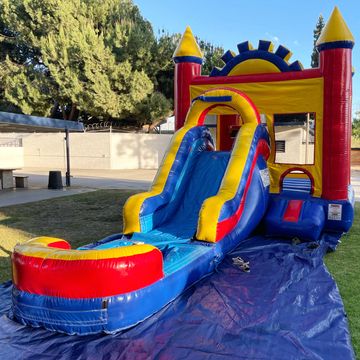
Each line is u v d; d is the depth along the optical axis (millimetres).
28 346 3416
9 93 24047
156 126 29422
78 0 24062
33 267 3695
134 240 5438
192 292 4426
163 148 26094
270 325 3682
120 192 13266
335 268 5348
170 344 3402
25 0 23109
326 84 6801
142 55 24328
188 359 3178
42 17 23375
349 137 6824
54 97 24172
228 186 5824
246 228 5984
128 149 25375
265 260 5484
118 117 24938
